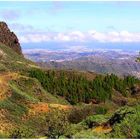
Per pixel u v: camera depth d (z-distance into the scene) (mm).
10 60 141000
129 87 119375
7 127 51312
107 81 119750
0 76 90562
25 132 26359
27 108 64875
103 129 25406
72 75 117875
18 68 127312
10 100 66875
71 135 23516
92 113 42812
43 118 59969
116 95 114375
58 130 24453
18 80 86625
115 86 118625
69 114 43594
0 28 174500
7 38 174250
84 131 24453
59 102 91812
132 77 124750
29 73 108562
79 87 107562
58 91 102625
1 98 66000
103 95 108250
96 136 21891
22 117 59812
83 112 42688
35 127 54906
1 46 154125
